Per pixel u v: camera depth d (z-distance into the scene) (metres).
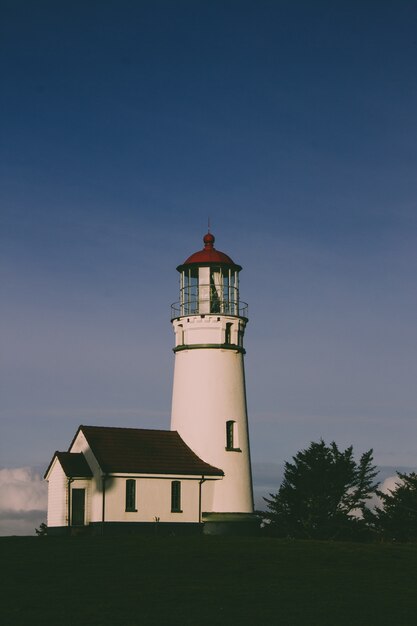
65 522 59.88
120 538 51.53
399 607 36.16
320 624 33.12
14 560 43.47
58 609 34.09
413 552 49.06
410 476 77.88
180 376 66.00
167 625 32.34
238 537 52.75
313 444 78.31
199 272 66.69
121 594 36.62
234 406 65.25
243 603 35.81
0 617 32.81
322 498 74.50
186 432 64.88
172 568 41.94
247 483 65.00
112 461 60.41
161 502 61.34
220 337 65.38
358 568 43.81
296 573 41.97
